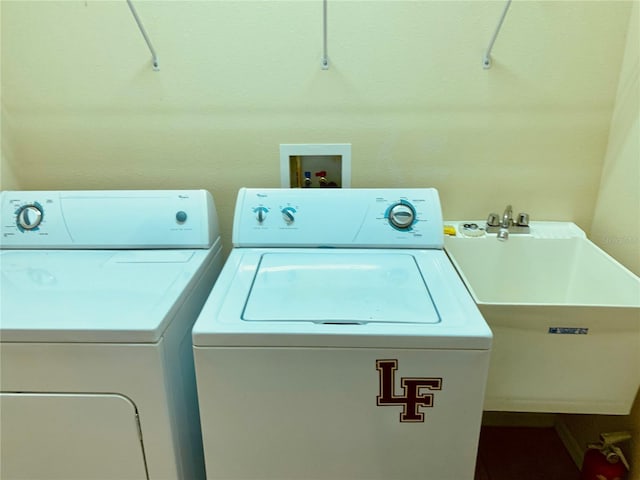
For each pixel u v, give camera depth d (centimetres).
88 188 169
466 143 160
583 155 159
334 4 145
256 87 156
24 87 156
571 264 156
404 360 94
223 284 115
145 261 133
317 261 130
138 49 152
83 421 103
